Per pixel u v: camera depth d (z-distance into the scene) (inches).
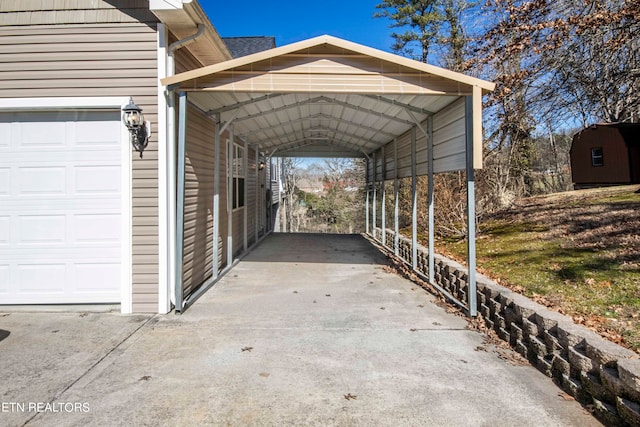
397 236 311.9
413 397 100.7
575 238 230.8
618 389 84.6
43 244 172.1
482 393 102.7
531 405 96.8
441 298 192.7
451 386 106.4
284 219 1059.9
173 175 171.5
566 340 104.9
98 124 172.1
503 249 236.5
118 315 165.3
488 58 250.1
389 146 347.3
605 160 500.4
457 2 481.7
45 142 172.1
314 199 1199.6
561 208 334.3
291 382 108.3
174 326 152.3
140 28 166.7
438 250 266.4
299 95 207.0
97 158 172.1
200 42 192.9
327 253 338.0
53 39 167.8
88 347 131.6
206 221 222.2
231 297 194.7
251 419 90.7
